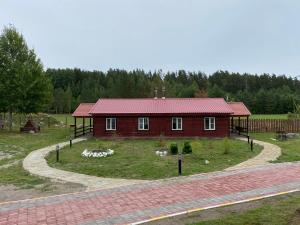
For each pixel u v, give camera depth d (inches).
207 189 550.6
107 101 1665.8
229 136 1505.9
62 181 685.3
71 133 1738.4
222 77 5502.0
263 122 1716.3
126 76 4180.6
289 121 1705.2
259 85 5413.4
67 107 3885.3
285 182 585.6
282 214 391.9
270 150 1048.2
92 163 869.2
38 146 1259.2
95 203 486.6
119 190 565.0
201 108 1544.0
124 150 1087.6
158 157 928.3
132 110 1539.1
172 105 1598.2
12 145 1301.7
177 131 1520.7
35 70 1828.2
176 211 434.0
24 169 823.1
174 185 589.3
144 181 663.1
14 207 478.9
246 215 394.6
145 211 438.3
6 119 2399.1
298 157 912.3
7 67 1786.4
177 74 5644.7
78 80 5231.3
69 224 396.8
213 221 379.9
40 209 463.2
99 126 1536.7
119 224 389.7
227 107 1552.7
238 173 680.4
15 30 1843.0
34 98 1843.0
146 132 1528.1
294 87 5270.7
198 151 1026.7
